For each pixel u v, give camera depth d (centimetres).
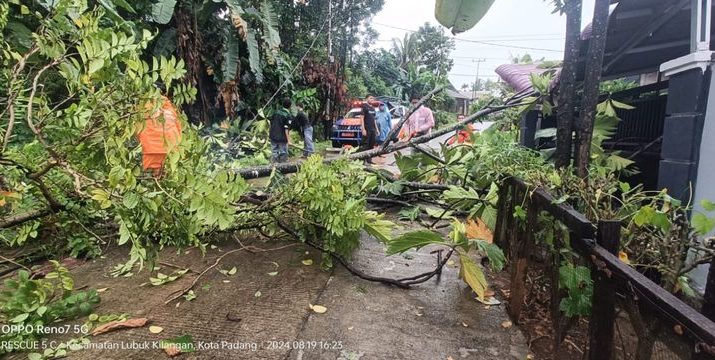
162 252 272
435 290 223
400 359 160
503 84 557
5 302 174
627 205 178
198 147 173
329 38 1295
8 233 258
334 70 1312
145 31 161
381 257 276
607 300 113
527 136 454
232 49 727
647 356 94
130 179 142
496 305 206
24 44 372
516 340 173
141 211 154
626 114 378
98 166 176
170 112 166
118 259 257
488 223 286
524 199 199
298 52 1218
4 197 184
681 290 156
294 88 1055
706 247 138
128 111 154
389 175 410
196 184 159
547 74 347
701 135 205
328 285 227
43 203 211
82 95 159
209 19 739
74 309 185
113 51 147
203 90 745
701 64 200
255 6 791
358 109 1230
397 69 2403
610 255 115
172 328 178
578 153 220
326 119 1279
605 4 205
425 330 181
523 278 184
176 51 686
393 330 181
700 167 205
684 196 208
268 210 256
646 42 331
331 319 189
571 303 131
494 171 273
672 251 151
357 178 294
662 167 228
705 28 212
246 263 257
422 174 407
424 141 376
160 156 156
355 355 162
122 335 171
